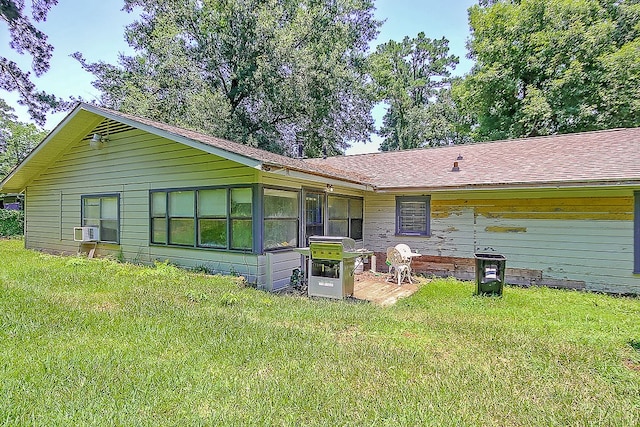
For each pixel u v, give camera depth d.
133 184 8.84
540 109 16.12
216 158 7.38
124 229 9.07
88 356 3.06
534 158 8.43
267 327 3.99
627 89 15.02
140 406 2.34
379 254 9.84
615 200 6.97
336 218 9.04
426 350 3.47
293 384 2.68
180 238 8.03
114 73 20.88
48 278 6.39
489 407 2.42
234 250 7.10
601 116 15.48
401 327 4.21
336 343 3.57
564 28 16.72
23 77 15.98
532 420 2.28
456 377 2.87
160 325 3.94
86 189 9.92
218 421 2.19
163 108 18.86
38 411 2.25
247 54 19.44
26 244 11.93
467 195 8.55
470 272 8.48
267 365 3.02
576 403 2.52
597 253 7.12
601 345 3.68
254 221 6.84
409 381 2.79
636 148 7.57
